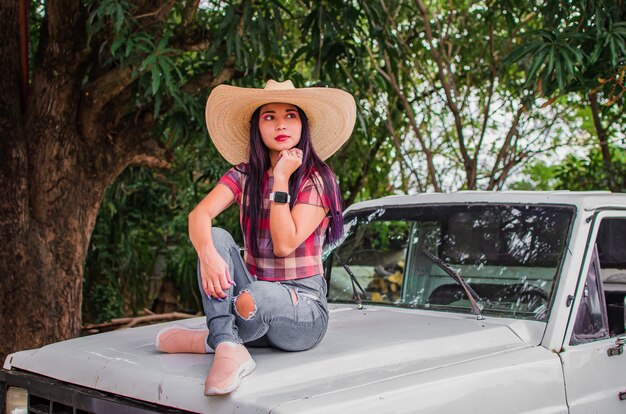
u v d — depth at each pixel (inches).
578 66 226.4
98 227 369.4
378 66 295.9
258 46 207.9
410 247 152.2
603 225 130.9
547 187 395.2
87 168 222.8
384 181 353.4
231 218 327.9
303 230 104.0
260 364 101.4
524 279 129.3
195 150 301.0
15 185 212.5
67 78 215.2
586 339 123.1
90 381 108.7
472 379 105.0
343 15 232.5
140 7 211.6
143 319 319.3
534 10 288.0
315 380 100.0
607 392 121.3
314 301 106.8
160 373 101.7
